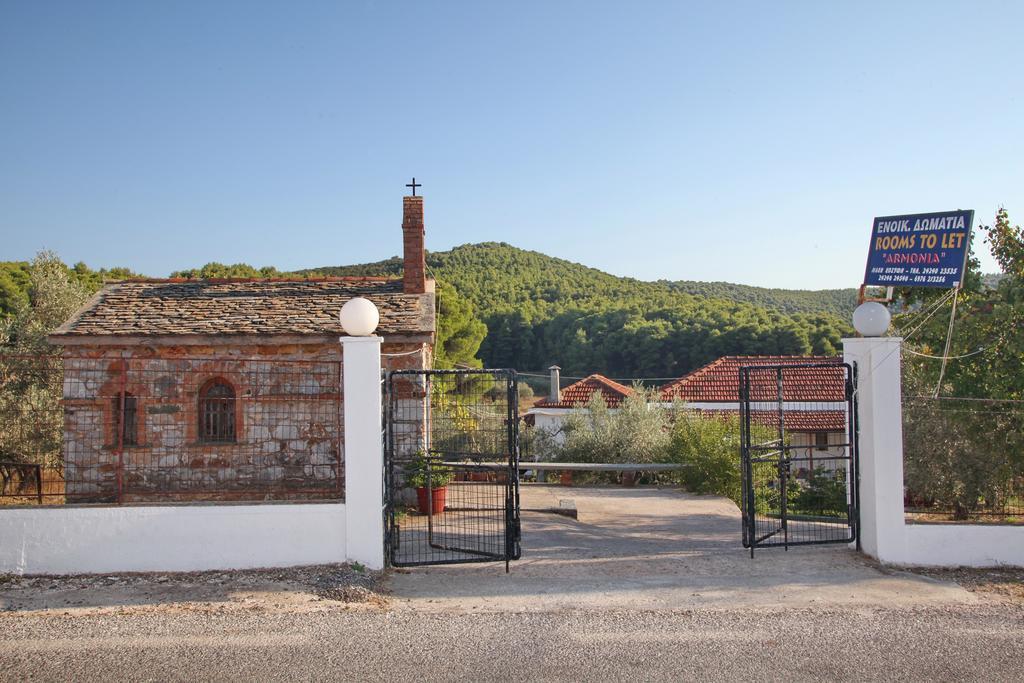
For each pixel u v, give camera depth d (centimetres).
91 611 748
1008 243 1280
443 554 973
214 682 592
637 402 2161
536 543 1069
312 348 1395
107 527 876
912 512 1123
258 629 704
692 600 795
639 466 1691
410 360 1416
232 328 1385
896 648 663
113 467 1367
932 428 1146
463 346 3659
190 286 1662
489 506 1363
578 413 2255
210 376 1387
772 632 702
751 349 5044
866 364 945
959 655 647
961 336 1233
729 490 1588
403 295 1580
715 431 1712
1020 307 1173
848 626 717
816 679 601
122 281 1686
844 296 10262
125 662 627
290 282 1688
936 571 896
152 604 768
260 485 1380
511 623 725
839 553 977
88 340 1359
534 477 2062
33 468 1270
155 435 1374
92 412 1370
